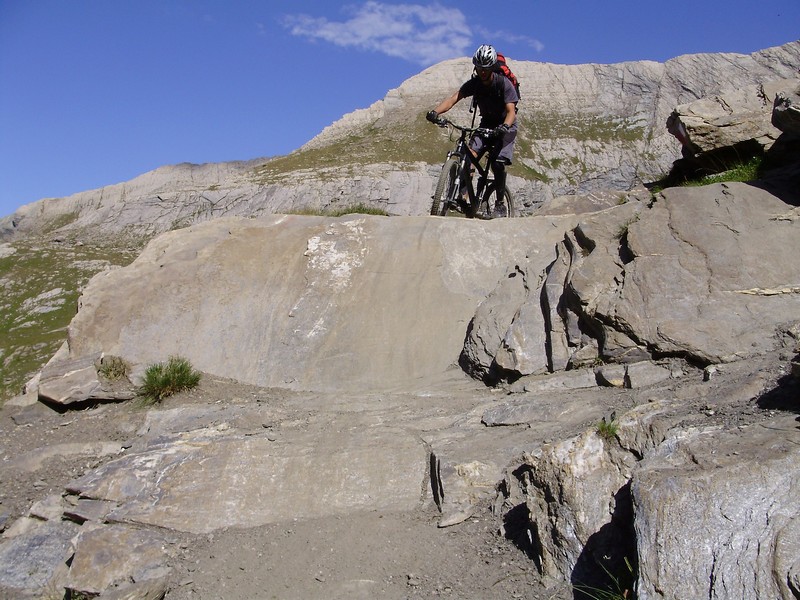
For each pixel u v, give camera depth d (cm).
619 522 391
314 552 479
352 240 873
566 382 606
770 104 952
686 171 1026
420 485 533
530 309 694
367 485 541
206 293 831
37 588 516
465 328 781
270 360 775
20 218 10300
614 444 426
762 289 587
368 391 726
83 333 796
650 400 502
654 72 8306
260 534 510
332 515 520
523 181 6881
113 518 537
